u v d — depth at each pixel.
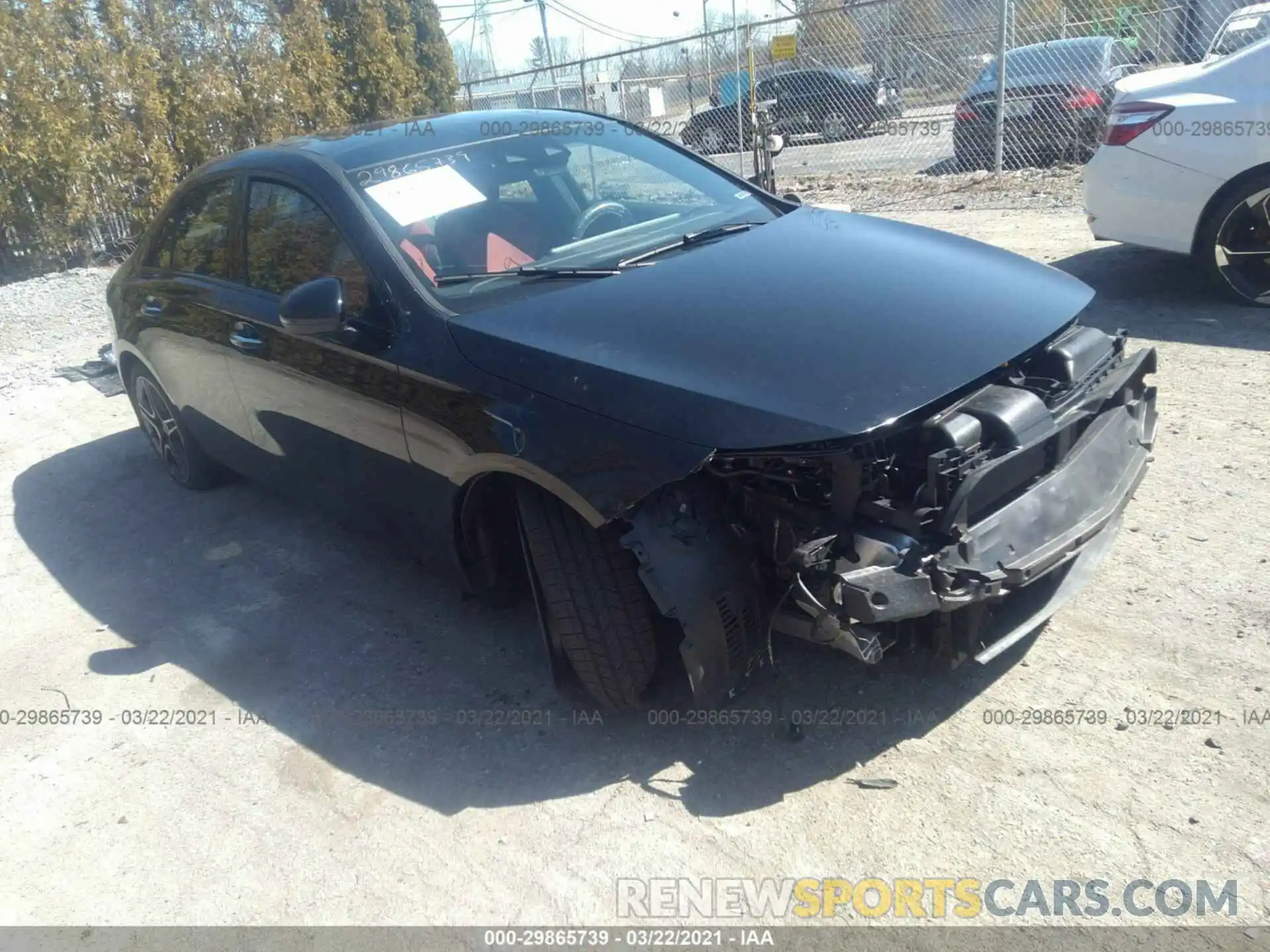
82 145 11.40
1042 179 9.99
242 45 13.50
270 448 4.06
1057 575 2.84
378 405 3.23
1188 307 5.76
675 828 2.63
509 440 2.77
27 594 4.41
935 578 2.37
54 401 7.09
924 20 13.30
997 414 2.49
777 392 2.47
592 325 2.85
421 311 3.11
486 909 2.48
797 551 2.47
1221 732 2.66
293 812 2.90
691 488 2.59
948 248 3.40
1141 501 3.80
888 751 2.77
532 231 3.54
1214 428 4.27
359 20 15.67
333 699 3.37
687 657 2.56
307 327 3.10
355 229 3.37
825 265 3.15
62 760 3.26
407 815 2.82
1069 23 11.91
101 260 12.22
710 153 14.59
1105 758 2.63
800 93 14.27
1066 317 2.91
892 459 2.49
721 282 3.04
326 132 4.24
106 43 12.15
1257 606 3.12
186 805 2.99
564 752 2.97
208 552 4.57
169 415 5.04
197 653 3.77
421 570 4.14
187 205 4.56
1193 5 10.69
